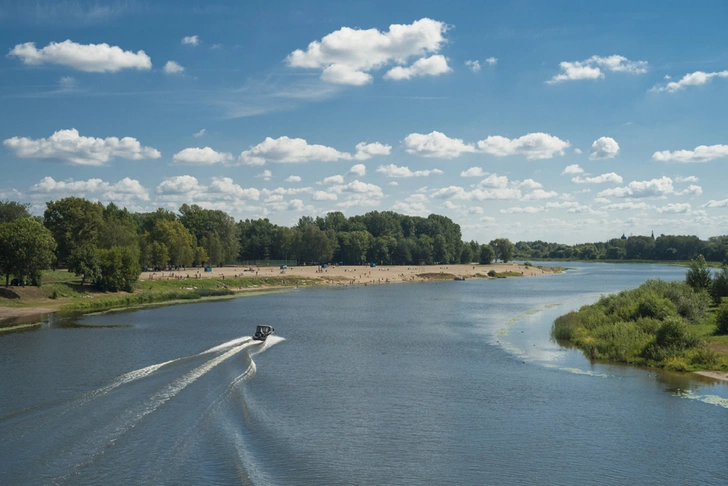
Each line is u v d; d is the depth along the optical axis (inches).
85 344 2859.3
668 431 1582.2
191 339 3080.7
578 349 2908.5
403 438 1508.4
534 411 1771.7
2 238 4626.0
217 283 7234.3
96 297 5172.2
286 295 6776.6
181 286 6569.9
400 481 1230.3
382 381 2164.1
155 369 2206.0
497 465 1336.1
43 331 3356.3
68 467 1210.6
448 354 2765.7
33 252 4709.6
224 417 1601.9
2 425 1469.0
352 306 5398.6
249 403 1785.2
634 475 1291.8
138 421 1519.4
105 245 6796.3
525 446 1461.6
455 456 1385.3
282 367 2412.6
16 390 1836.9
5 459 1246.9
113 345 2832.2
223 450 1343.5
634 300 3587.6
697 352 2442.2
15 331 3348.9
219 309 4894.2
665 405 1833.2
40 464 1222.3
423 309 5128.0
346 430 1560.0
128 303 5236.2
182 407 1667.1
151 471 1203.9
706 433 1565.0
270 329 3267.7
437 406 1819.6
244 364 2384.4
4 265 4653.1
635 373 2314.2
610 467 1332.4
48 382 1958.7
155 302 5462.6
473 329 3730.3
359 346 3006.9
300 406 1787.6
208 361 2406.5
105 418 1539.1
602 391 2014.0
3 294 4510.3
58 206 6333.7
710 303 4158.5
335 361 2564.0
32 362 2347.4
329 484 1200.2
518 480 1254.9
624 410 1779.0
